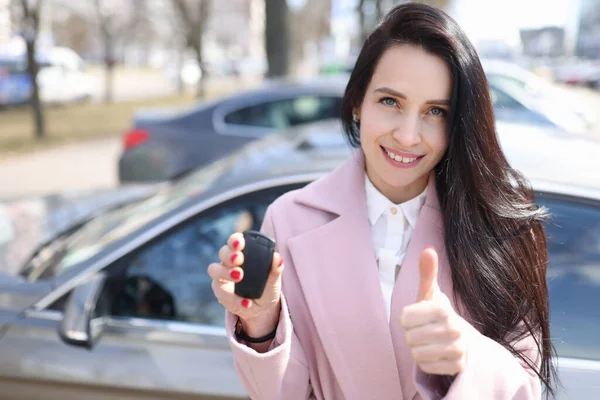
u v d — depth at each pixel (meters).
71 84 20.41
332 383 1.28
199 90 20.50
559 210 1.92
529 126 2.85
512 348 1.20
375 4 11.94
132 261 2.20
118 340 2.07
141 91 28.11
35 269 2.45
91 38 40.97
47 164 10.04
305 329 1.29
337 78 5.70
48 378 2.03
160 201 2.71
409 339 0.98
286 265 1.31
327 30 28.36
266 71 10.77
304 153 2.47
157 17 31.02
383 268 1.29
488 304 1.22
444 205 1.28
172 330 2.09
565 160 2.17
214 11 38.66
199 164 5.39
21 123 15.36
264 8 10.66
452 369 0.99
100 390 2.02
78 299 2.08
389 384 1.22
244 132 5.40
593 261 1.90
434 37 1.15
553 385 1.62
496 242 1.23
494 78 6.07
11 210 3.37
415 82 1.16
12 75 18.03
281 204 1.38
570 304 1.86
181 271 2.20
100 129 14.47
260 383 1.17
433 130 1.20
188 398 1.97
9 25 15.94
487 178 1.21
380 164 1.23
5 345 2.07
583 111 6.18
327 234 1.29
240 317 1.17
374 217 1.32
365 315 1.23
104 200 3.50
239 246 1.08
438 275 1.25
